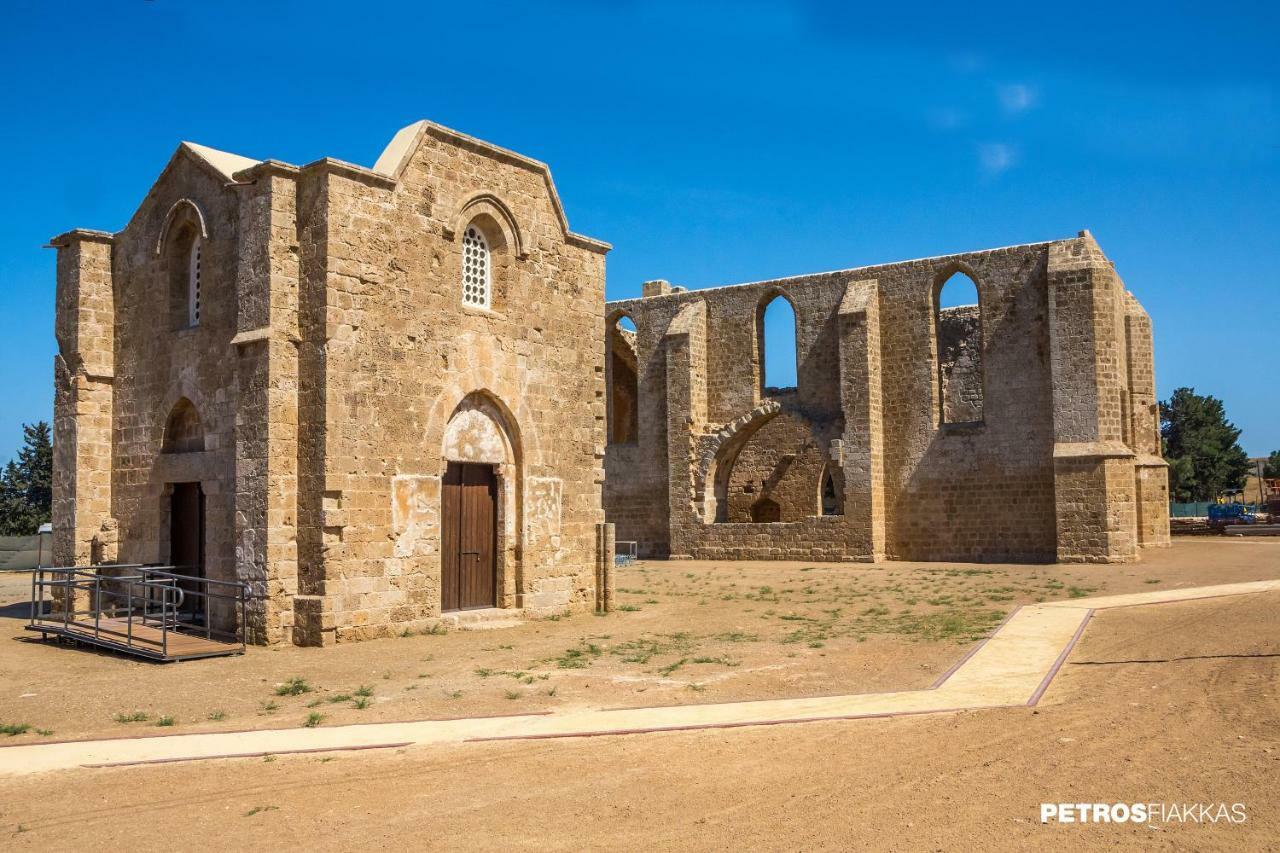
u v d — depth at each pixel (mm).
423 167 20547
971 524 37031
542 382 23234
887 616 22266
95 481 22422
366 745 11086
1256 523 57406
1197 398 92500
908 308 38812
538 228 23344
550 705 13227
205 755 10750
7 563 45781
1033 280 36344
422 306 20391
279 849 7992
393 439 19672
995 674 14492
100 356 22656
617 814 8586
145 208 22266
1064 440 34656
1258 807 8016
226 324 19891
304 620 18359
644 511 44125
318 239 18750
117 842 8211
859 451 38250
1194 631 17844
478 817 8617
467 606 21719
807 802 8703
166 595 20578
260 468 18453
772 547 39906
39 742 11484
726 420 42875
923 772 9414
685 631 20594
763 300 42594
